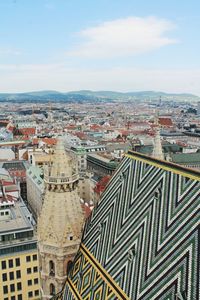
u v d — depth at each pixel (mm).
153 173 52656
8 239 118875
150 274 41969
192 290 35156
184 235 39781
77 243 67500
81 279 57906
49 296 70750
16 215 141250
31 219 140250
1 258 114000
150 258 43406
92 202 193500
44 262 69438
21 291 118000
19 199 167500
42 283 71312
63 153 67625
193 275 35812
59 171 66062
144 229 47562
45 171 69125
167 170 49344
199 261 35844
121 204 57031
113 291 47312
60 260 66938
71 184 67250
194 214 39938
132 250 47219
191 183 43281
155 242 44062
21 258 116812
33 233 121812
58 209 66812
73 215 67812
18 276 117125
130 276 45312
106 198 64125
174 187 46000
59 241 66312
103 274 51719
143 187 53312
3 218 141125
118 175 63781
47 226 67438
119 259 49625
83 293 55281
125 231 51844
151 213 47938
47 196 68062
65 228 66625
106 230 57469
